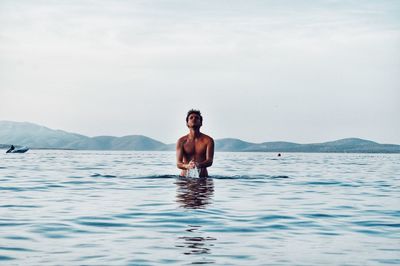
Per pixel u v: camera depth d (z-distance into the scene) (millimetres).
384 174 26375
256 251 7336
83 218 10141
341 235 8680
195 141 18391
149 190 15422
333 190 16688
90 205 12109
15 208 11570
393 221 10234
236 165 36750
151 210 11297
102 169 27594
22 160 41219
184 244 7773
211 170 28266
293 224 9758
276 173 26000
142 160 48188
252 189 16188
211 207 11883
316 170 30125
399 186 18609
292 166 36219
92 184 17453
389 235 8719
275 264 6574
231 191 15391
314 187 17641
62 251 7227
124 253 7137
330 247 7660
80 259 6758
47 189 15914
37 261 6633
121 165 33812
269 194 14922
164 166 32344
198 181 18219
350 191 16469
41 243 7773
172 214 10727
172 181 18312
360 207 12375
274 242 8008
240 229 9133
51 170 26047
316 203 13062
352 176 24219
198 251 7301
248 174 24578
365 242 8062
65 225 9336
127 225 9414
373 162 51312
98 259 6770
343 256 7055
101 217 10281
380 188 17719
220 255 7059
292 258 6914
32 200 13109
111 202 12672
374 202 13445
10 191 15305
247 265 6516
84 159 50281
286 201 13367
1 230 8781
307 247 7648
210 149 18328
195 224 9586
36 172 24141
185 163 18422
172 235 8492
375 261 6777
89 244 7719
